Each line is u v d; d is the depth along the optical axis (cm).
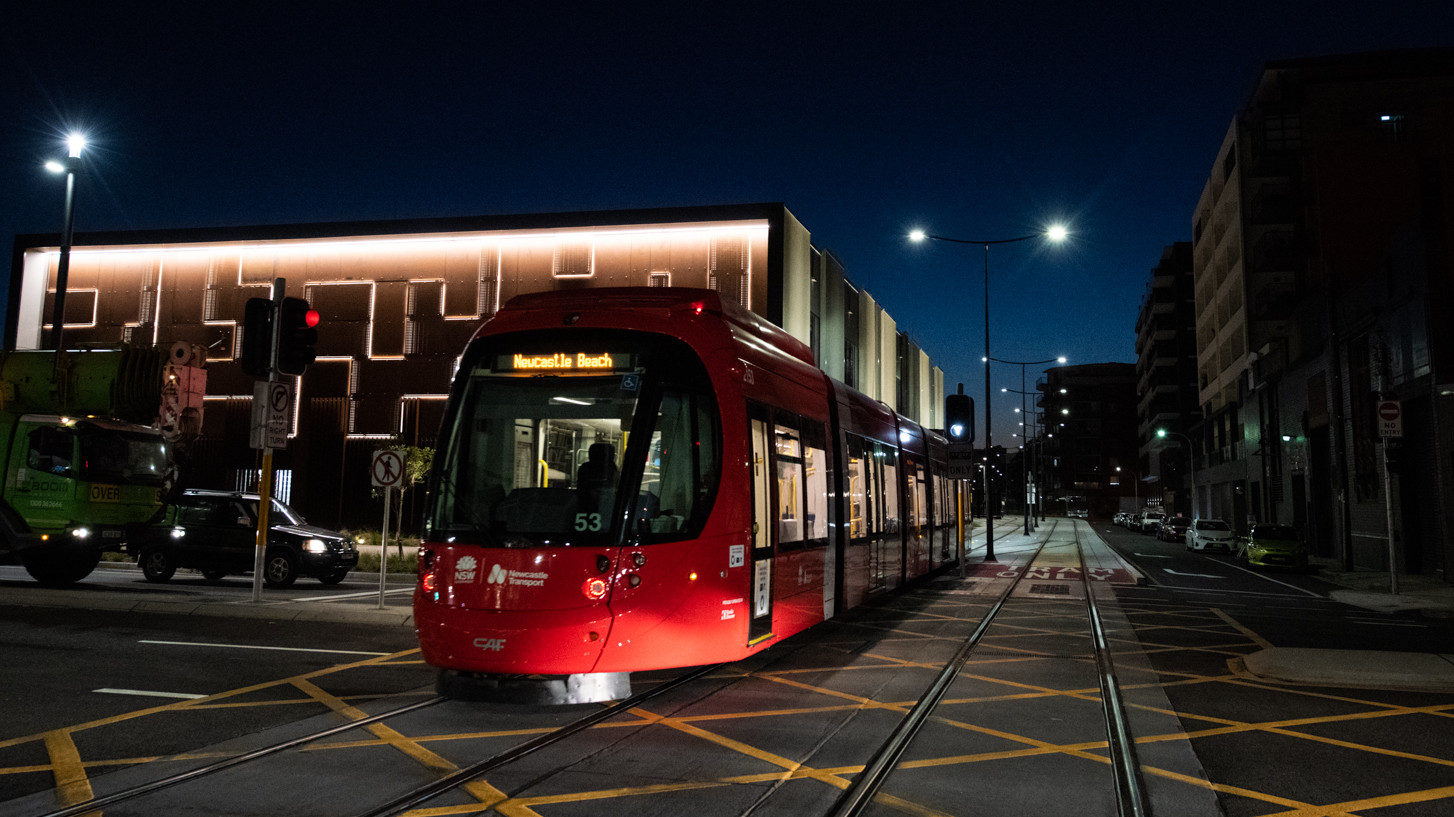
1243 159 5366
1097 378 12788
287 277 3947
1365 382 2897
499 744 651
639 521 754
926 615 1453
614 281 3681
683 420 805
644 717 743
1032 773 595
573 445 777
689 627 769
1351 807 539
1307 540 3784
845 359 4669
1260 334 5222
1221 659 1077
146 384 1708
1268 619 1525
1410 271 2502
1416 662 983
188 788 545
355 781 560
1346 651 1062
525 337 827
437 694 812
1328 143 3938
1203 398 6969
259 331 1355
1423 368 2434
